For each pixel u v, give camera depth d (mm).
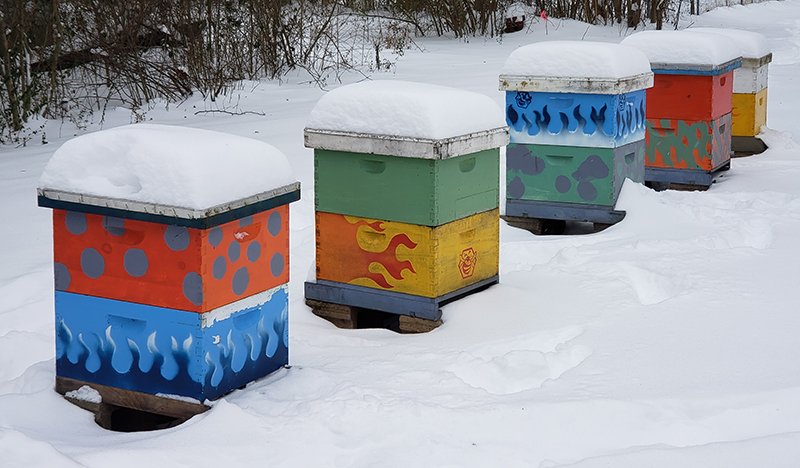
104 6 15195
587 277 5828
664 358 4484
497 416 3850
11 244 6945
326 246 5543
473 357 4582
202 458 3559
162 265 3980
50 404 4234
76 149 4105
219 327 4047
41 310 5570
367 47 21031
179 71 15336
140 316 4086
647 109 8703
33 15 13703
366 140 5133
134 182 4012
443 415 3840
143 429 4516
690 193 8086
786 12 35062
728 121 9102
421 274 5215
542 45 7285
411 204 5160
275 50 17016
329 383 4281
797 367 4297
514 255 6609
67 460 3459
